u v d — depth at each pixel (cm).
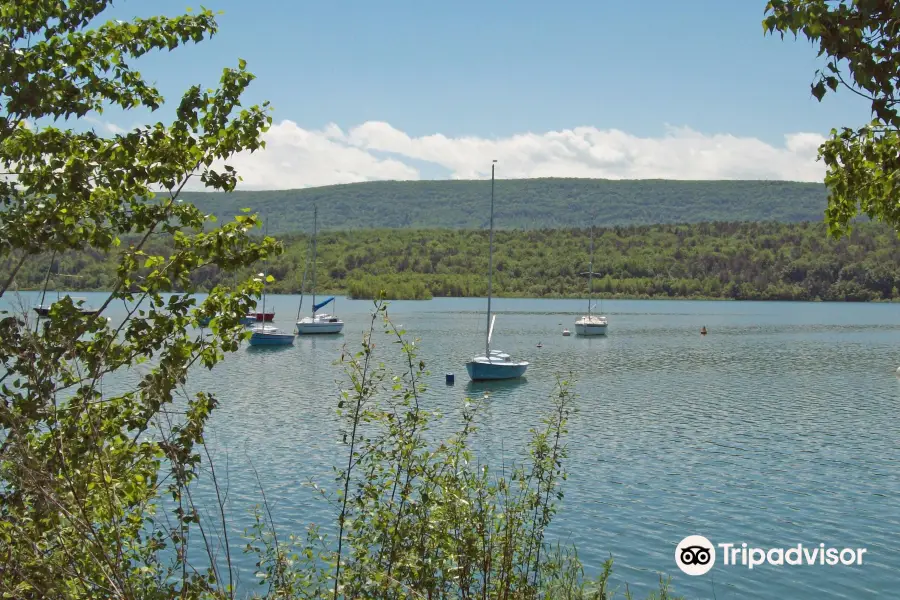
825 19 452
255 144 727
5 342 589
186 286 698
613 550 1628
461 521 735
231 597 600
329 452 2423
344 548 964
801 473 2284
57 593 508
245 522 1606
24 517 560
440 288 17488
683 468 2333
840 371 5116
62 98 669
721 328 9506
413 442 737
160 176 708
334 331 7719
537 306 14862
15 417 546
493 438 2623
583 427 3014
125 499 634
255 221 710
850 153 633
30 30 675
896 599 1422
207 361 691
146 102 727
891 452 2583
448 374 4375
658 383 4462
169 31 710
